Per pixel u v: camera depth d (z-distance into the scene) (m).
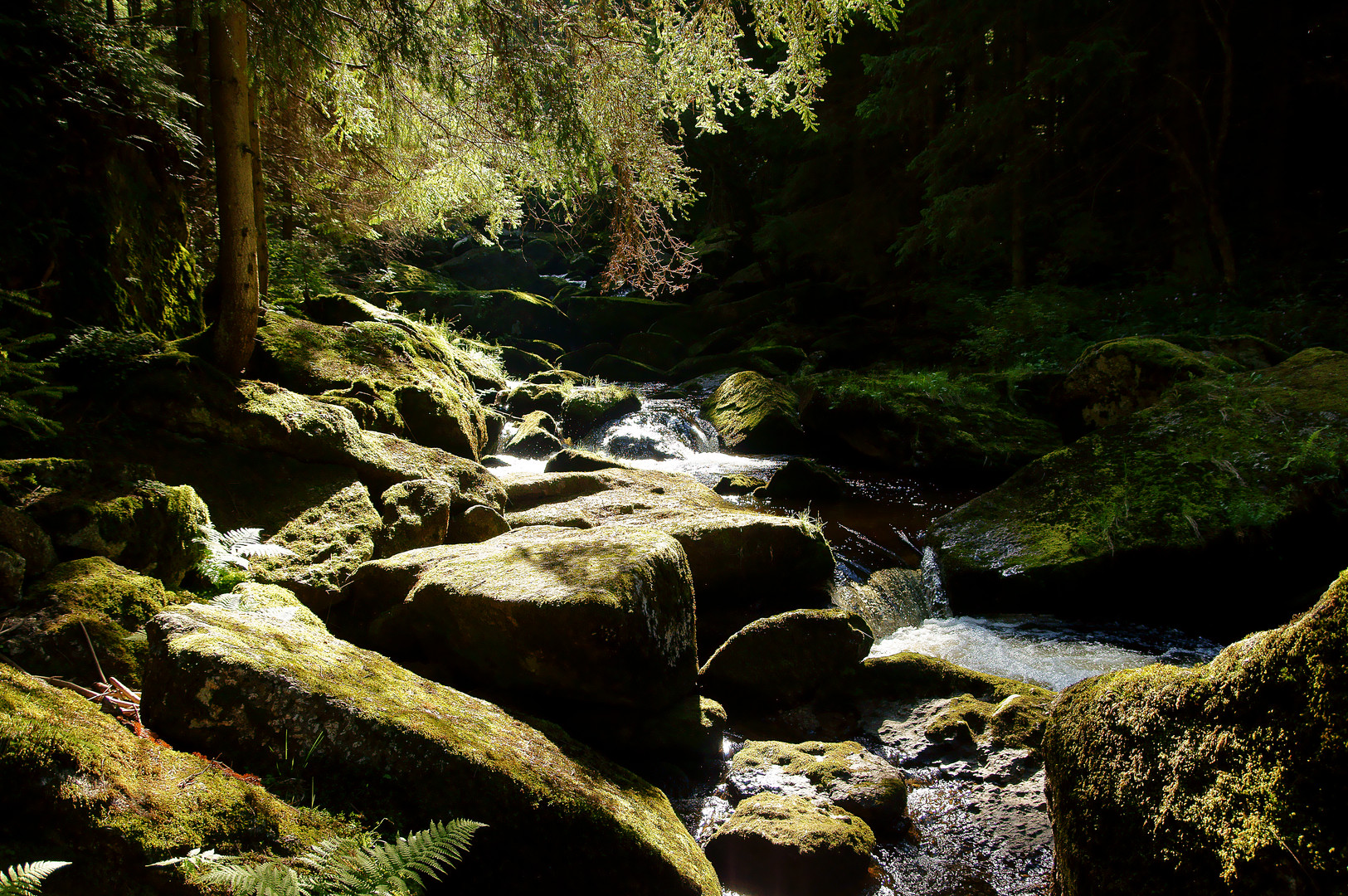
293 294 9.84
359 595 4.21
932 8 13.46
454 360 9.38
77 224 5.43
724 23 6.38
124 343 5.14
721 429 11.01
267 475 4.99
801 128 16.97
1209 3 12.19
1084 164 13.48
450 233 13.07
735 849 2.93
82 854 1.71
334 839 2.00
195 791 1.96
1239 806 1.69
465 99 6.76
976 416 9.40
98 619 2.91
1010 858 3.03
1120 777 2.02
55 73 5.33
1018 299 12.56
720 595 5.34
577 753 2.99
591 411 10.85
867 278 18.59
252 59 6.13
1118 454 6.62
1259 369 7.56
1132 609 5.62
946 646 5.14
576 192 7.03
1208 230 12.13
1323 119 12.93
